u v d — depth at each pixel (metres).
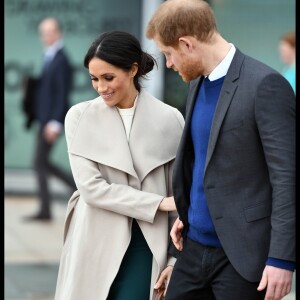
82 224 15.62
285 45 28.19
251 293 13.82
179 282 14.82
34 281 27.36
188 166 14.78
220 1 41.28
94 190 15.30
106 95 15.14
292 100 13.45
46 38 37.25
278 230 13.12
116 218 15.47
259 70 13.55
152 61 15.55
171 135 15.77
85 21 41.84
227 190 13.75
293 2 41.31
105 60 14.87
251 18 41.41
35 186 43.47
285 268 13.14
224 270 14.13
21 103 42.22
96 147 15.48
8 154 43.06
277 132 13.20
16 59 42.06
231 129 13.58
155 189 15.58
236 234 13.69
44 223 37.53
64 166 41.91
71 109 15.83
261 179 13.62
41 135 37.56
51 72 37.12
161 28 13.81
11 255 31.17
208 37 13.80
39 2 41.84
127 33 15.16
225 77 13.79
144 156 15.53
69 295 15.48
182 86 40.06
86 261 15.48
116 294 15.73
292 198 13.12
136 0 41.75
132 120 15.70
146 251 15.78
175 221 15.48
